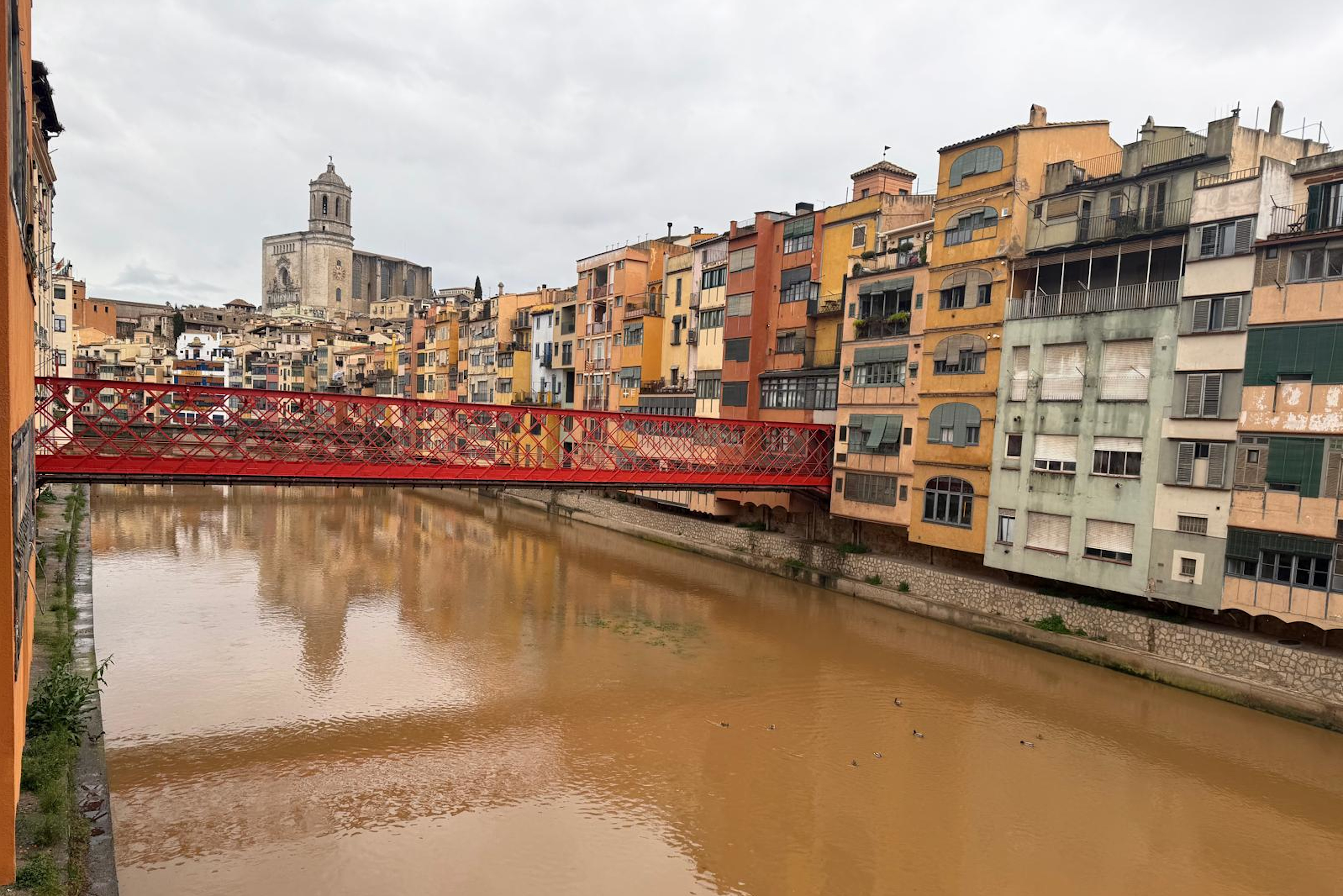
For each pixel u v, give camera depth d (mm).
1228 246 21656
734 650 25406
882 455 32062
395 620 27609
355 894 12812
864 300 33562
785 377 38031
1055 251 25812
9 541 8664
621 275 52344
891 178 38750
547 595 31891
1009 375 27172
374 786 16203
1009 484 27078
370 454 27500
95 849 11992
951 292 29406
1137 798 16766
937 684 22719
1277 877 14273
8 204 8227
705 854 14328
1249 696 20719
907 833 15242
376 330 121000
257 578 33000
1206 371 21906
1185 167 24453
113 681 21062
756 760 17938
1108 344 24438
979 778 17438
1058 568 25531
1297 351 19969
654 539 44344
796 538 37125
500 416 31906
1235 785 17359
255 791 15758
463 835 14586
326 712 19672
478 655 24281
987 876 14023
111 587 30578
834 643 26328
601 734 19000
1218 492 21562
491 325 70812
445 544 42531
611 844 14508
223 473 22672
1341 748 18641
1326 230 19500
